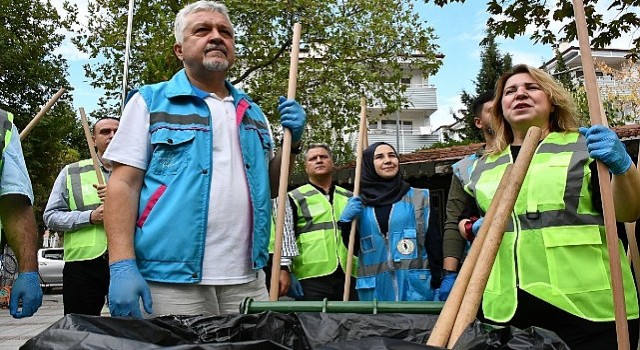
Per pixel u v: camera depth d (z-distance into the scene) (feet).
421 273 10.98
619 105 53.31
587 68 6.08
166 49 31.09
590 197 6.43
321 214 13.08
